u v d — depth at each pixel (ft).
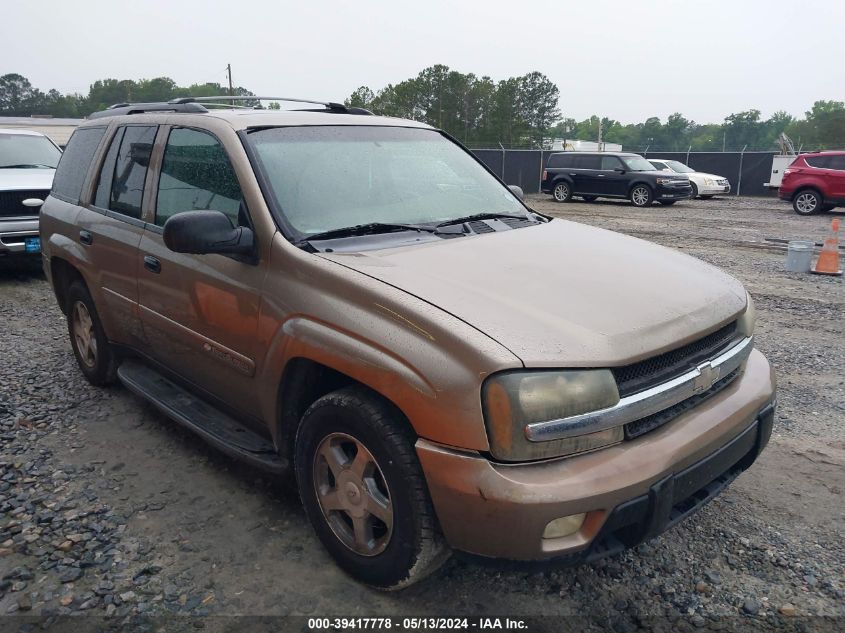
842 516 11.09
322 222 10.30
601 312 8.41
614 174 73.36
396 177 11.87
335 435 9.00
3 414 14.79
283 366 9.48
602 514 7.49
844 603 9.05
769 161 92.07
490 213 12.19
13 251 27.25
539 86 308.19
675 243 41.81
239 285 10.23
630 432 7.98
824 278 30.63
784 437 13.96
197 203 11.43
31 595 9.09
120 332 14.26
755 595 9.21
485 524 7.45
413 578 8.47
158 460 12.86
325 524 9.50
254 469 12.55
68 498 11.48
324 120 12.24
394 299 8.29
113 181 14.16
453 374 7.54
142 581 9.39
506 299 8.44
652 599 9.14
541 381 7.39
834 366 18.40
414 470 8.04
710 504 11.44
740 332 10.09
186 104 13.07
